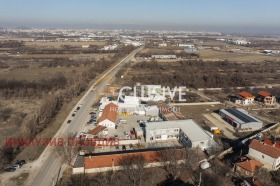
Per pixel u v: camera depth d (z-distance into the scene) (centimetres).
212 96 12481
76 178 5581
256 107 10969
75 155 6456
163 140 7569
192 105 11000
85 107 10150
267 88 14175
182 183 5519
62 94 11138
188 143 7019
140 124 8656
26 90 12169
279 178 5666
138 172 5575
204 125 8794
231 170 5981
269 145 6378
